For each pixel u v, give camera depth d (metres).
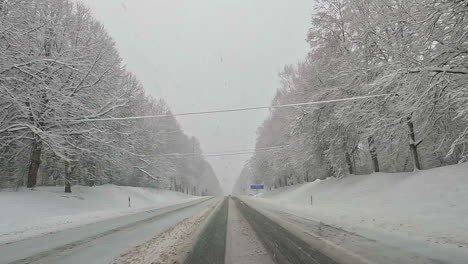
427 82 12.04
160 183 50.69
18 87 18.39
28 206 16.12
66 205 19.50
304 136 24.88
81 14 25.33
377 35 16.78
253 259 5.40
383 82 13.51
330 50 24.06
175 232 9.23
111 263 5.52
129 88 30.48
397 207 12.48
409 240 6.89
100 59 22.58
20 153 22.12
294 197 27.78
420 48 12.35
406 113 13.32
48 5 20.75
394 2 15.91
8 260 6.11
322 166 27.64
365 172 33.84
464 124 14.48
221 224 11.02
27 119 19.62
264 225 10.35
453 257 5.21
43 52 20.44
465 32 10.78
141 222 12.63
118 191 31.28
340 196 19.06
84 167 26.44
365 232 8.26
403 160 27.22
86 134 21.64
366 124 18.05
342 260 5.15
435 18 11.28
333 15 23.86
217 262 5.29
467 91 10.80
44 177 30.23
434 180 13.07
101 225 11.94
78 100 21.23
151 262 5.43
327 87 23.16
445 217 9.62
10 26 16.53
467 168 12.54
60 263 5.69
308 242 6.85
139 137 35.56
